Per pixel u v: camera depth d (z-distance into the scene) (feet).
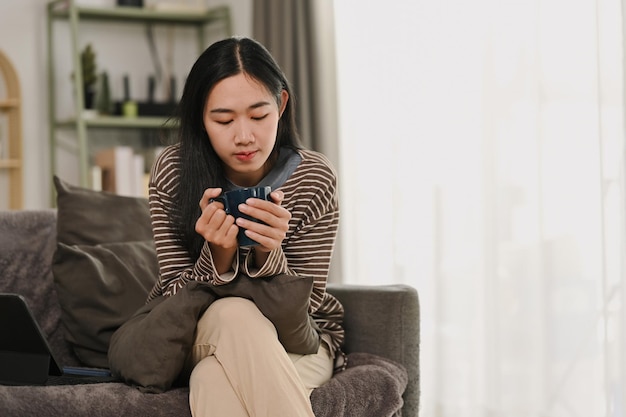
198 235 6.47
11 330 6.06
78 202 8.00
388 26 12.13
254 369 5.71
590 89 9.61
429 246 11.67
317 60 12.69
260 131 6.26
